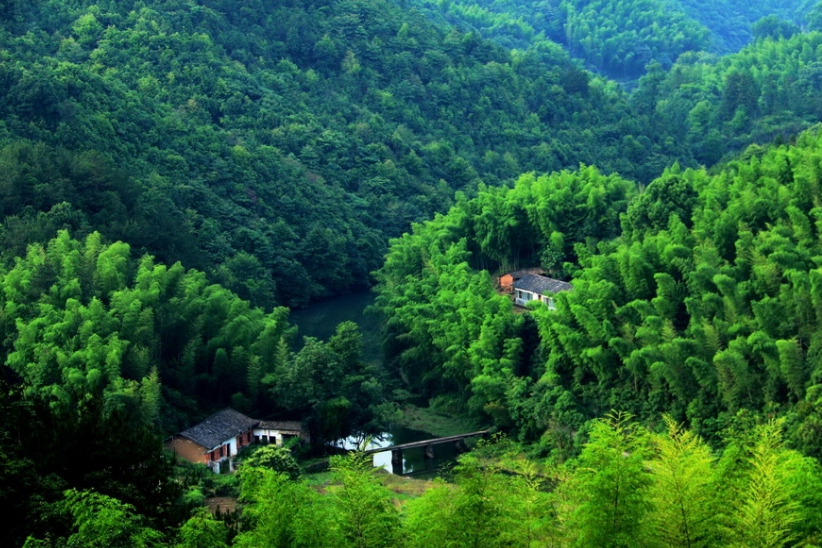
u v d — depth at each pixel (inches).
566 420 3772.1
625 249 4202.8
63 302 4097.0
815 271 3454.7
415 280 5167.3
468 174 7731.3
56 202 5024.6
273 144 7165.4
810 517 1827.0
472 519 1827.0
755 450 2034.9
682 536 1784.0
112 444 2314.2
